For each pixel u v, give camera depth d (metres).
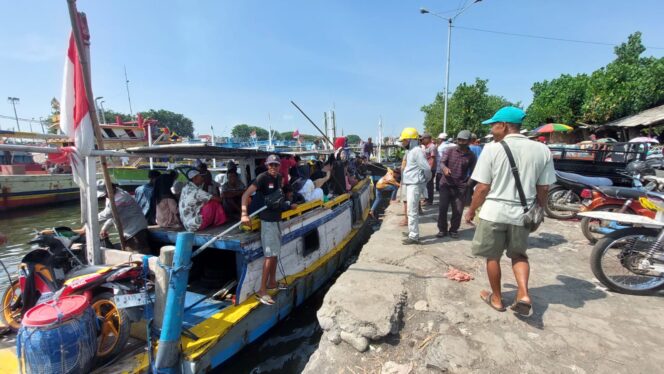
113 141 17.08
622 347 2.73
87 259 4.34
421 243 5.39
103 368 3.24
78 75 3.81
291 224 5.47
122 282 3.58
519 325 3.02
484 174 3.00
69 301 3.09
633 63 24.67
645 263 3.59
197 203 4.94
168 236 4.89
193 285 5.23
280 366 4.51
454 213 5.68
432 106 34.16
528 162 2.86
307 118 11.49
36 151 3.64
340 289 3.61
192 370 3.43
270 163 4.32
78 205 18.41
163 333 3.27
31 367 2.81
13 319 3.89
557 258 4.75
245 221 4.20
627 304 3.42
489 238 3.02
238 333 4.13
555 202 7.01
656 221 3.60
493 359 2.61
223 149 4.82
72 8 3.29
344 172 9.02
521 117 3.03
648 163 7.54
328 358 2.97
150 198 5.74
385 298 3.40
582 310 3.30
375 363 2.83
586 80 21.41
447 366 2.60
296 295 5.48
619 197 5.22
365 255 4.79
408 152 5.43
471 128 24.08
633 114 18.23
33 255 3.92
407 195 5.36
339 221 7.68
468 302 3.42
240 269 4.66
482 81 24.16
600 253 3.68
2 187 15.57
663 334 2.91
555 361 2.58
